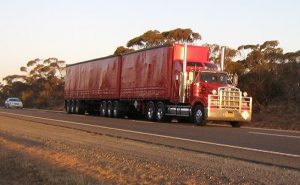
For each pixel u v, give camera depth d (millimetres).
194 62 27609
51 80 86625
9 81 107125
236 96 25266
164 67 28641
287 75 42188
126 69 33688
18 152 13508
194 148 14156
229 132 20297
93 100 39500
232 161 11555
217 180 9258
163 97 28516
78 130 20406
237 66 43000
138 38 55781
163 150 13633
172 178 9531
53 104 80938
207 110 24766
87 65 40812
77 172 10516
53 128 21391
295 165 11070
